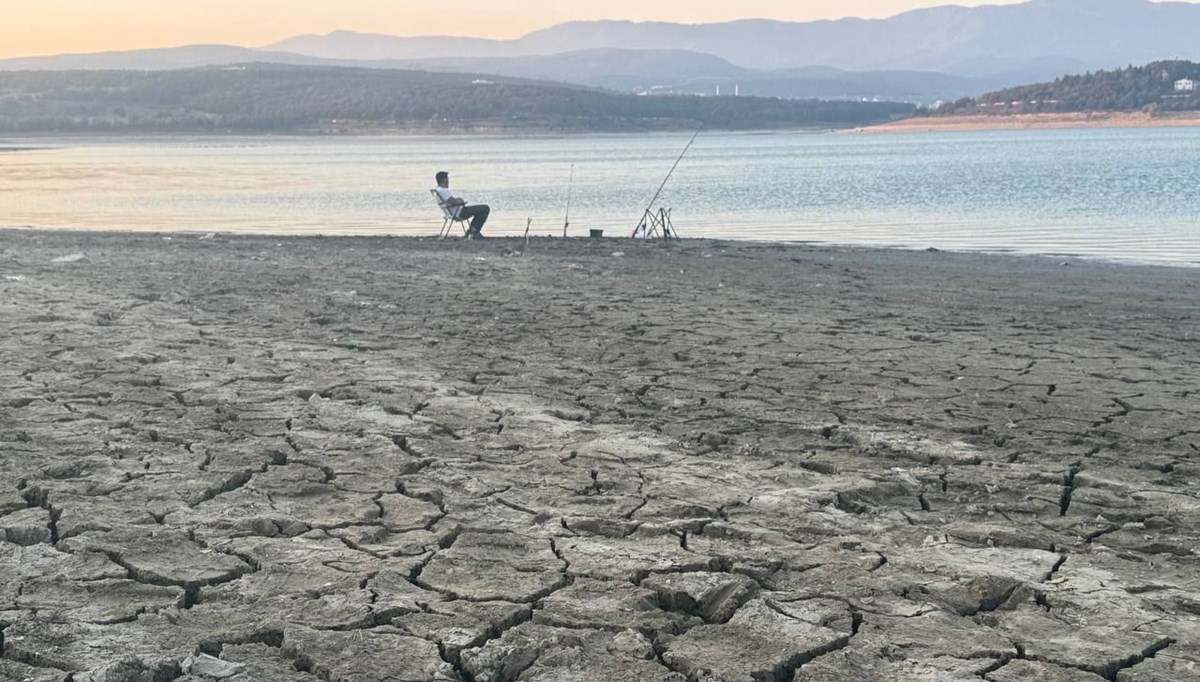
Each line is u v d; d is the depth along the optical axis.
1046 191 39.16
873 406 7.54
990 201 35.03
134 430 6.80
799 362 9.04
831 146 115.94
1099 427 7.04
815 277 15.50
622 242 21.30
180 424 6.96
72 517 5.22
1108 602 4.31
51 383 8.05
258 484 5.78
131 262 16.22
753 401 7.68
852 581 4.50
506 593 4.37
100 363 8.77
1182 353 9.66
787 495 5.60
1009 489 5.75
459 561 4.71
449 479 5.86
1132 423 7.15
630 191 42.53
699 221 28.88
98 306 11.72
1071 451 6.49
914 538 5.05
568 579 4.52
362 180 51.41
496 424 7.02
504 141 154.38
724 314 11.59
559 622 4.11
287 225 27.88
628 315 11.46
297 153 99.88
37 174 57.03
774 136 188.50
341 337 10.10
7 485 5.71
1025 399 7.78
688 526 5.13
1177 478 5.98
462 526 5.14
